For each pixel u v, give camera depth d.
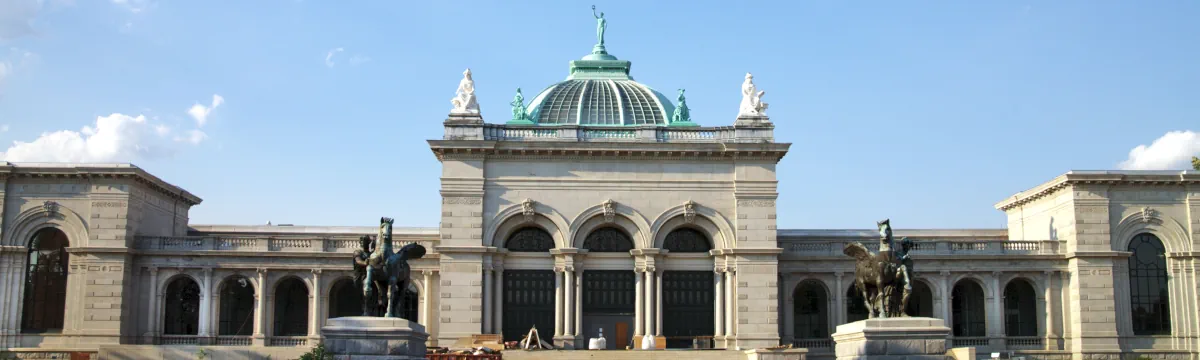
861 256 54.31
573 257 79.44
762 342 78.19
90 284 80.25
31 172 81.12
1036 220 93.06
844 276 85.56
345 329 50.03
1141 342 83.19
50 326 81.19
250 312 91.06
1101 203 84.44
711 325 80.31
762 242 79.56
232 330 90.19
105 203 81.62
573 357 70.06
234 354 62.97
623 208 79.94
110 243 81.06
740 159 80.38
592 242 81.44
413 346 51.22
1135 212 84.62
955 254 85.06
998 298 85.00
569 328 78.44
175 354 63.69
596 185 80.19
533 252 80.25
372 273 51.28
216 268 83.44
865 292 53.69
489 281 78.62
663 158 80.38
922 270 85.25
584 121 86.00
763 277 79.12
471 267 78.44
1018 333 90.38
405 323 50.41
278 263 83.94
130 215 82.44
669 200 80.25
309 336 83.19
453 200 79.19
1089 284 83.44
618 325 81.38
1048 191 88.81
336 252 84.19
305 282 84.38
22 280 80.88
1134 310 84.19
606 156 80.19
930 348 50.91
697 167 80.62
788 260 85.06
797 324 92.56
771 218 79.81
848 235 102.75
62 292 81.50
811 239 100.88
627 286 80.44
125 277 81.25
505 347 73.44
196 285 87.81
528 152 79.75
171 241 83.94
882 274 52.16
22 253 81.06
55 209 81.56
